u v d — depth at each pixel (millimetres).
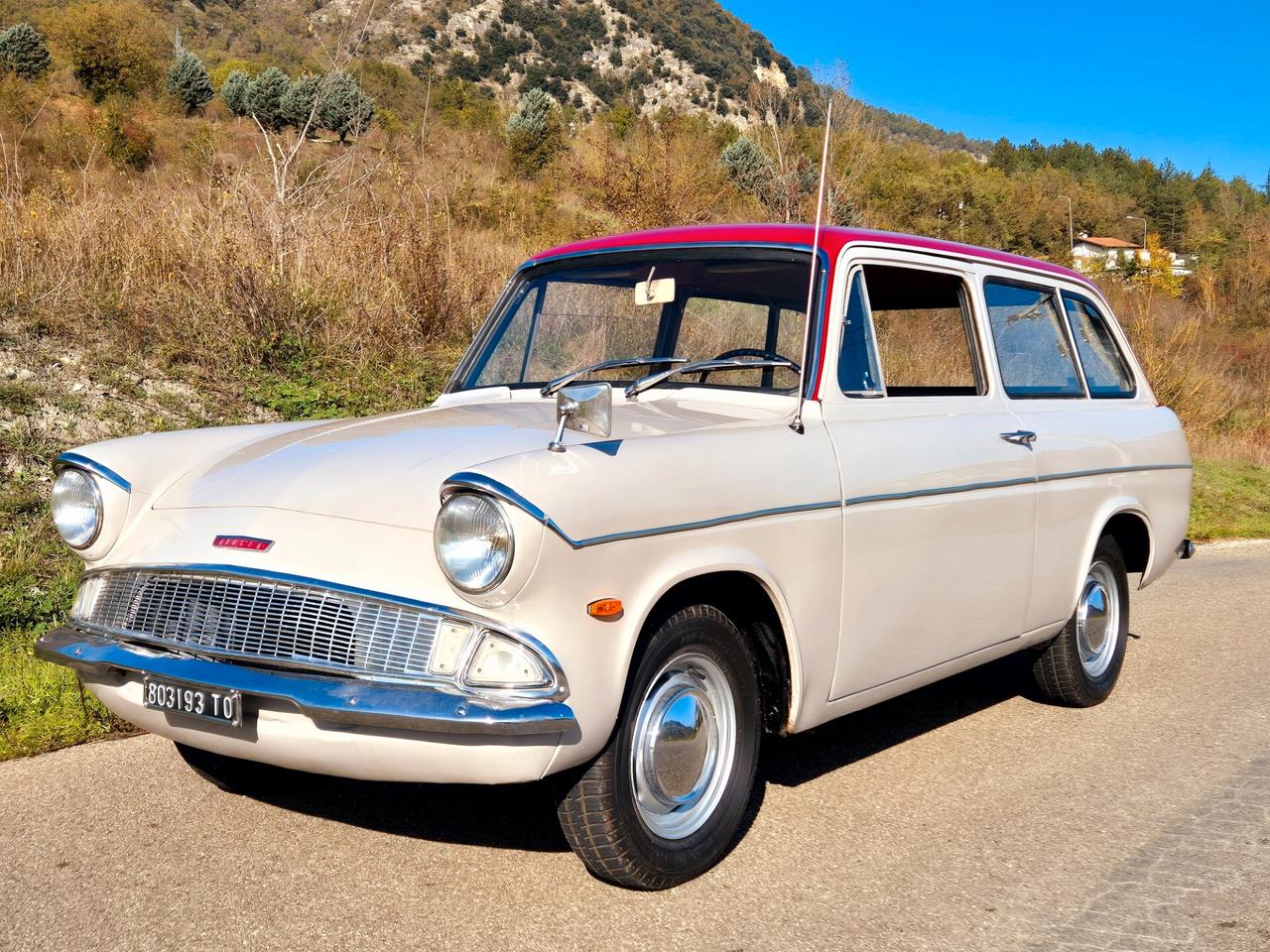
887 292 4066
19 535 5969
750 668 3338
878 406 3838
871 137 16875
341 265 10000
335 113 11812
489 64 137875
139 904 2994
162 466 3400
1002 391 4480
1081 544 4793
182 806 3652
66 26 35844
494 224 14023
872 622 3678
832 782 4105
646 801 3113
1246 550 10016
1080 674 5004
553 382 3934
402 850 3373
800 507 3357
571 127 26812
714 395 3756
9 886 3086
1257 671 5859
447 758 2707
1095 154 119375
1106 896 3217
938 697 5285
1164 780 4211
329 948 2799
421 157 13289
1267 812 3896
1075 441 4715
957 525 4004
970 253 4480
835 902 3145
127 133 19000
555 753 2738
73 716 4340
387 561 2783
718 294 3938
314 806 3678
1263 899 3215
